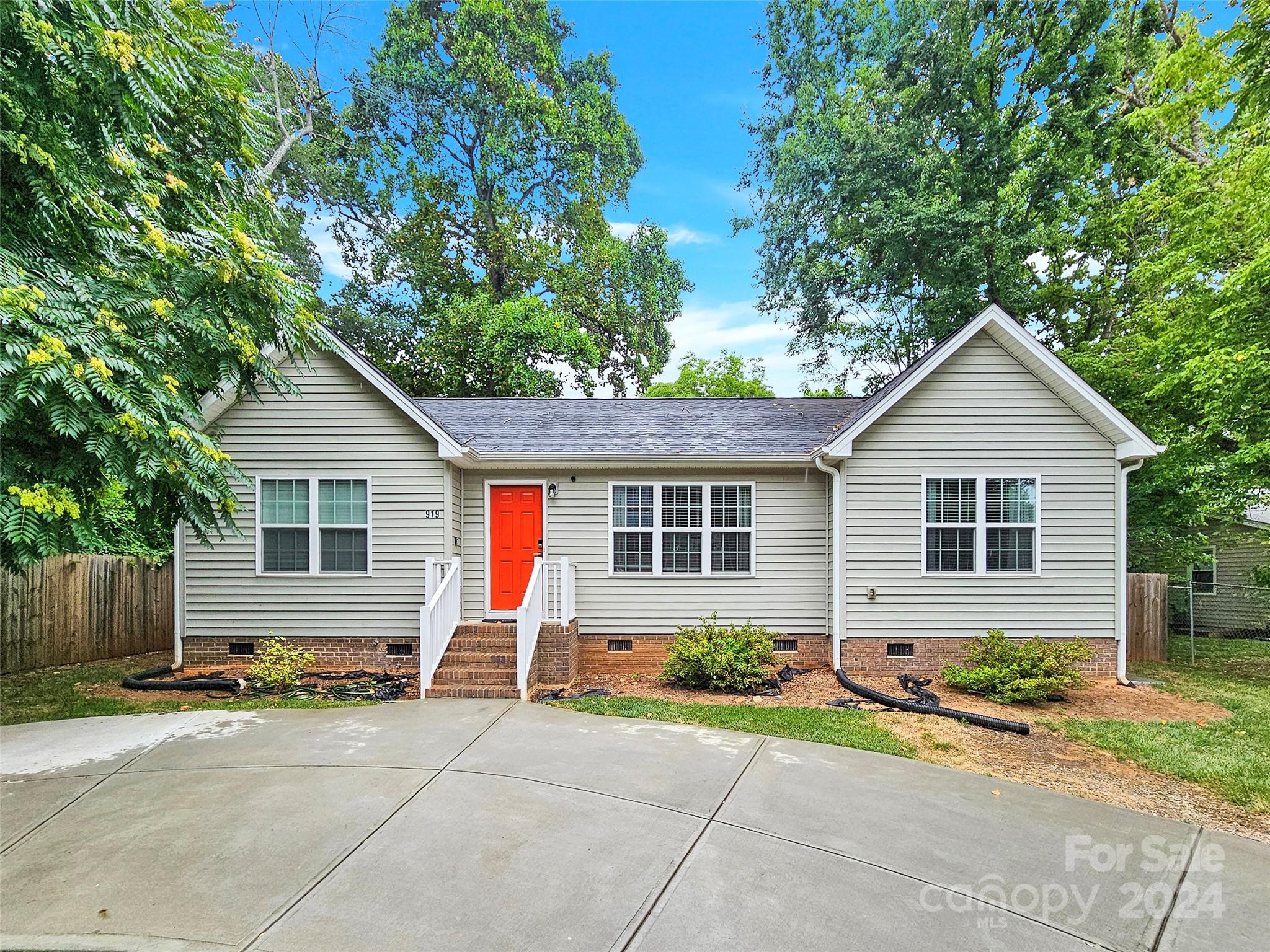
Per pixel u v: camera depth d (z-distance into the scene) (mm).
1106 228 15375
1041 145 15703
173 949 2893
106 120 5000
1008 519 9391
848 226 18688
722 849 3869
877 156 16594
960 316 16844
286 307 6121
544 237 26109
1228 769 5457
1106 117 15750
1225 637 14633
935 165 16031
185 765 5238
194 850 3807
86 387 4266
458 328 21703
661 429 10961
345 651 9438
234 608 9406
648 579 10062
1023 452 9391
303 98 21688
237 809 4375
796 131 19406
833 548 9680
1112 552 9273
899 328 19781
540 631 8586
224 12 6996
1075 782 5207
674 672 8609
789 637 10008
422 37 23609
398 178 24547
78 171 4863
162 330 5211
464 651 8578
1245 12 8594
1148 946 2988
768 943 2973
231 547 9414
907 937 3033
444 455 9422
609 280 26219
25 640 8938
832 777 5098
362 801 4516
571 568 9453
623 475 10148
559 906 3256
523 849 3842
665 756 5535
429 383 22938
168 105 5629
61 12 4625
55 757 5434
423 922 3111
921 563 9367
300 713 6863
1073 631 9266
